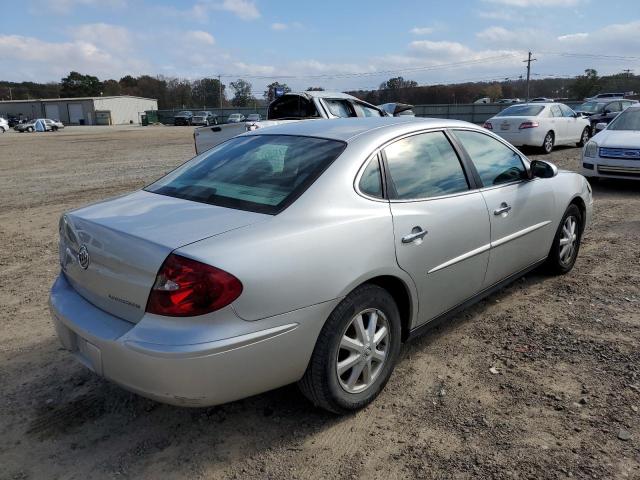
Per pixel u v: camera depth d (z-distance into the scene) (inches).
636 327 159.5
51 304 118.5
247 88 4746.6
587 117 767.1
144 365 95.8
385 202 125.0
